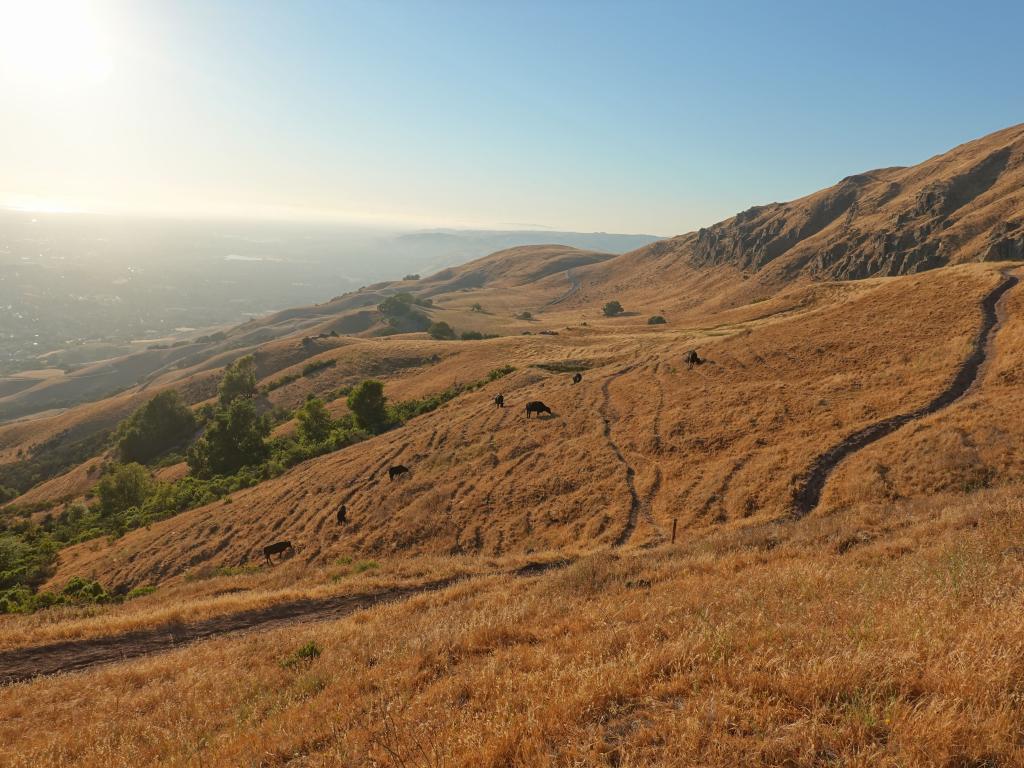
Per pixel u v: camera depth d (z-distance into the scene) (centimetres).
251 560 3553
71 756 815
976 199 15675
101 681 1180
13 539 5094
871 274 16138
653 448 3409
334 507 3928
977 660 505
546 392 5350
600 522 2698
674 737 472
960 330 3653
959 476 2083
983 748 400
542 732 519
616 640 790
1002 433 2233
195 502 5728
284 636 1337
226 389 11269
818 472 2523
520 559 2205
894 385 3194
